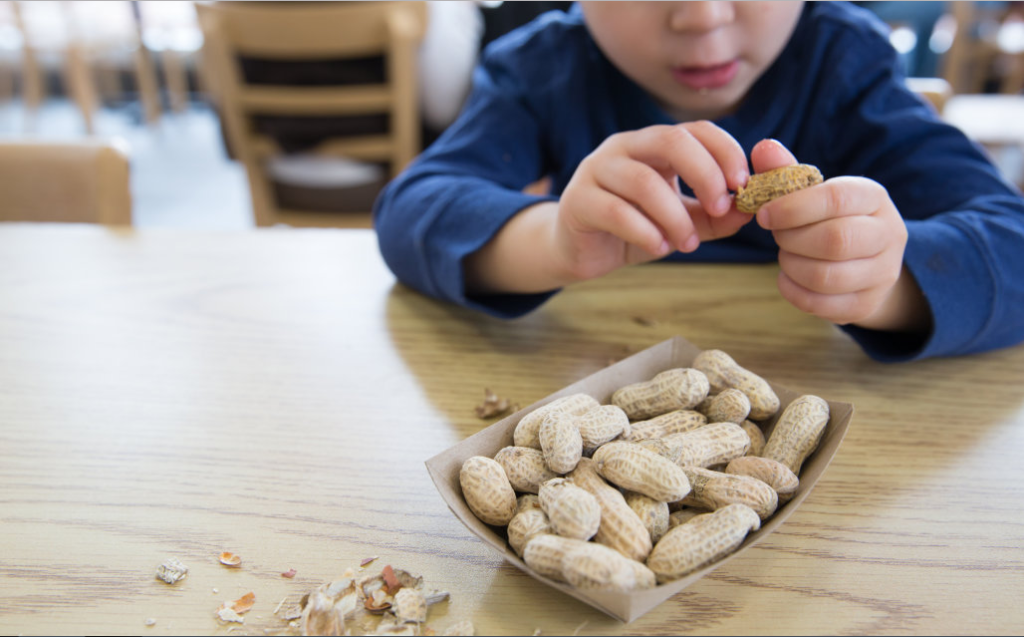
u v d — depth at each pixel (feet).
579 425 1.16
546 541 0.99
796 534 1.12
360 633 1.01
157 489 1.22
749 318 1.73
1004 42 8.18
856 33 2.07
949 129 1.94
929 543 1.10
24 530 1.15
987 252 1.52
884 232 1.33
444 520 1.16
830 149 2.11
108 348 1.62
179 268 1.99
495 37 4.49
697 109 2.01
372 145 3.85
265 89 3.63
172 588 1.06
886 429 1.34
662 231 1.38
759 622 1.00
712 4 1.65
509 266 1.70
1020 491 1.20
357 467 1.26
